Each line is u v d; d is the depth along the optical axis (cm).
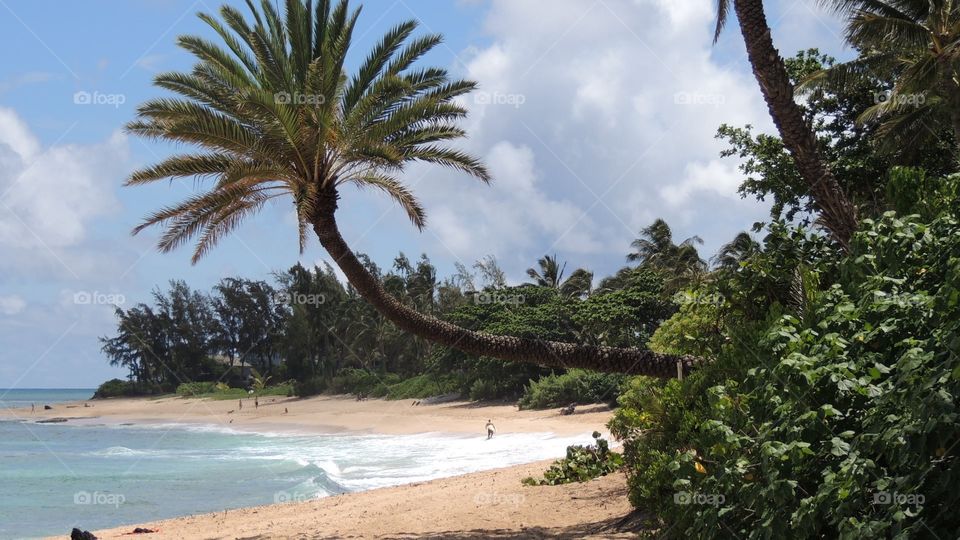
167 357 10806
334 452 4134
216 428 7088
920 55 2172
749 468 675
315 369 9981
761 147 2461
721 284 1030
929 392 529
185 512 2291
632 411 1121
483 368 6544
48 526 2100
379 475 2925
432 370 7344
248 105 1210
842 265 726
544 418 5172
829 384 631
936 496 534
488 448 3797
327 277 9819
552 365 1216
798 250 993
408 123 1359
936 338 544
